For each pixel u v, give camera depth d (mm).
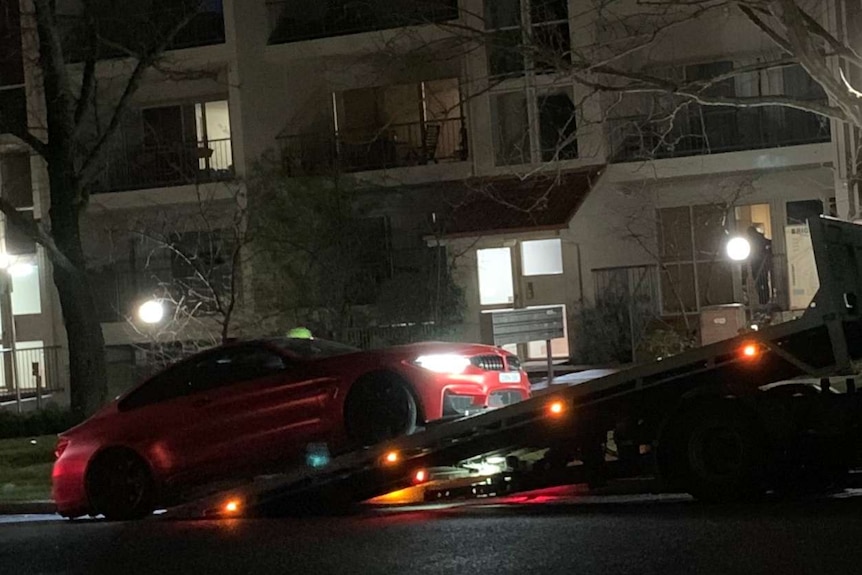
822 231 10188
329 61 28859
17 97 29828
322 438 12445
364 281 25547
